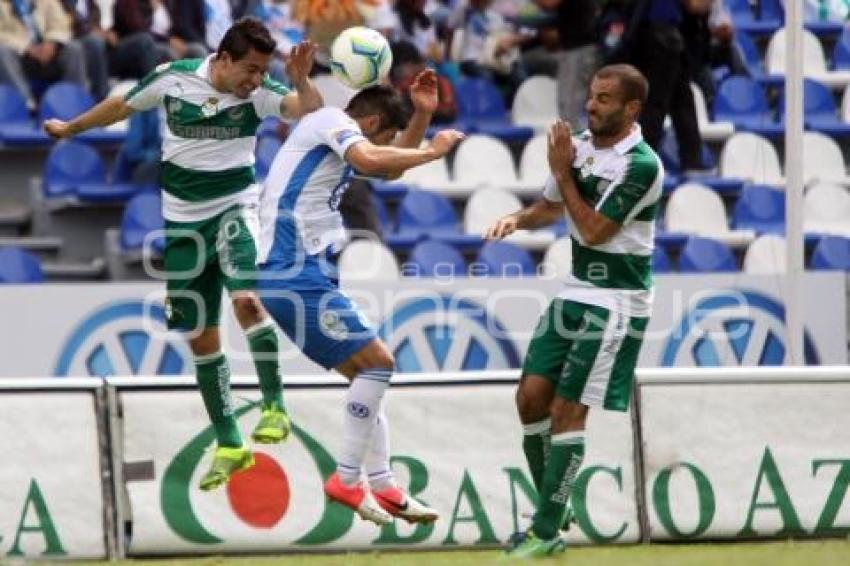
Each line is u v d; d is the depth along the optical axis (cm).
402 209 4231
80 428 2617
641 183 2400
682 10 4312
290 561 2531
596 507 2734
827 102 4953
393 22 4488
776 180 4591
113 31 4331
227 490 2648
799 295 3312
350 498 2406
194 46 4316
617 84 2397
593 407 2512
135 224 4038
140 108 2439
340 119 2347
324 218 2373
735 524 2773
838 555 2484
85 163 4238
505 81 4669
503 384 2753
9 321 3347
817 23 5269
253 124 2417
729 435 2795
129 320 3388
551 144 2414
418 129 2448
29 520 2580
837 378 2839
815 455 2817
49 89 4322
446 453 2716
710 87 4769
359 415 2381
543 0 4619
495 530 2705
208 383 2467
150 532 2612
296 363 3325
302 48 2352
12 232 4247
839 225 4503
